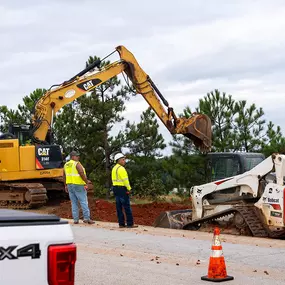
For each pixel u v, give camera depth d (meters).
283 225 14.41
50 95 24.73
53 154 24.34
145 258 11.02
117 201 15.83
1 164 24.02
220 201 16.62
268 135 27.91
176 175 26.69
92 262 10.59
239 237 14.21
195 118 24.03
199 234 14.62
